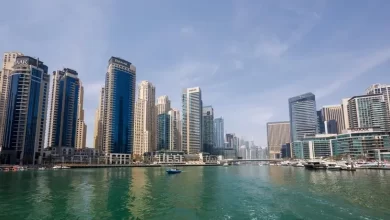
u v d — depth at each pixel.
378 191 69.19
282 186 84.12
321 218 42.16
